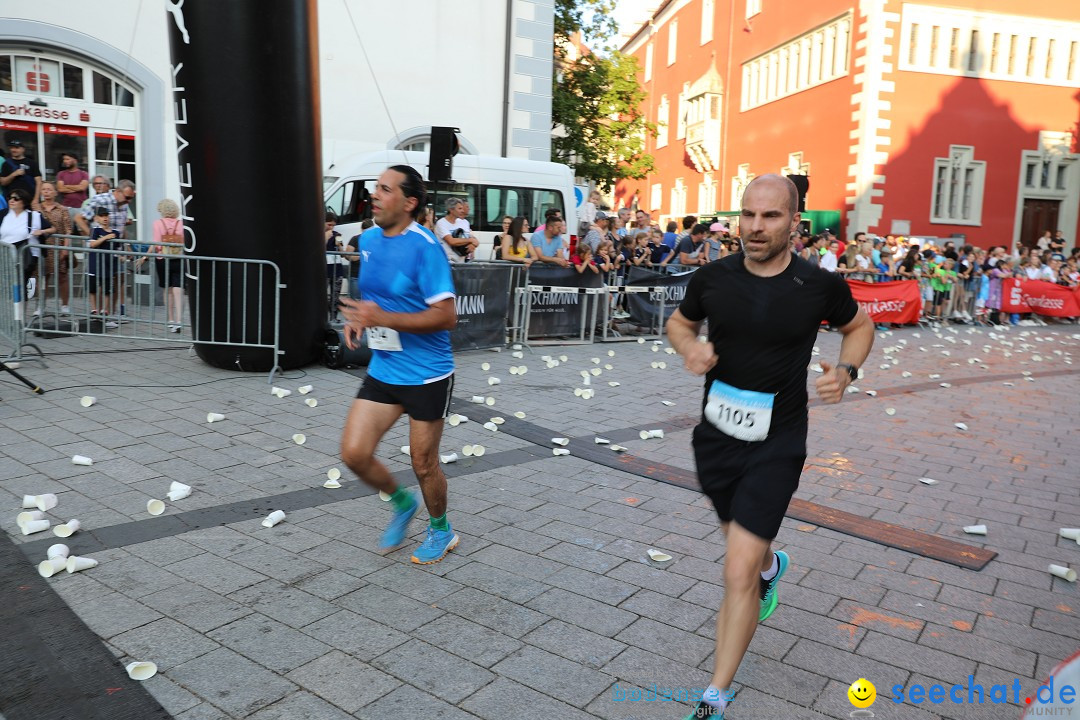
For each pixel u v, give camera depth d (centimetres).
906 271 1575
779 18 2741
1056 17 2406
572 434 608
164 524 398
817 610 341
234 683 270
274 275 718
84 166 1229
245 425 573
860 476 539
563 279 1021
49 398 612
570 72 2338
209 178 696
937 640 318
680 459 557
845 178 2370
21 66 1176
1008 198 2447
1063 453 620
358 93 1418
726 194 3175
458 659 290
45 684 264
